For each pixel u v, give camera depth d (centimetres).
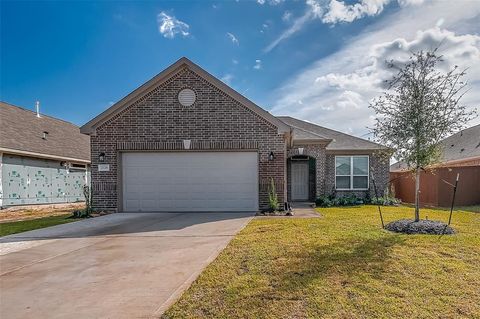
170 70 1296
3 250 736
